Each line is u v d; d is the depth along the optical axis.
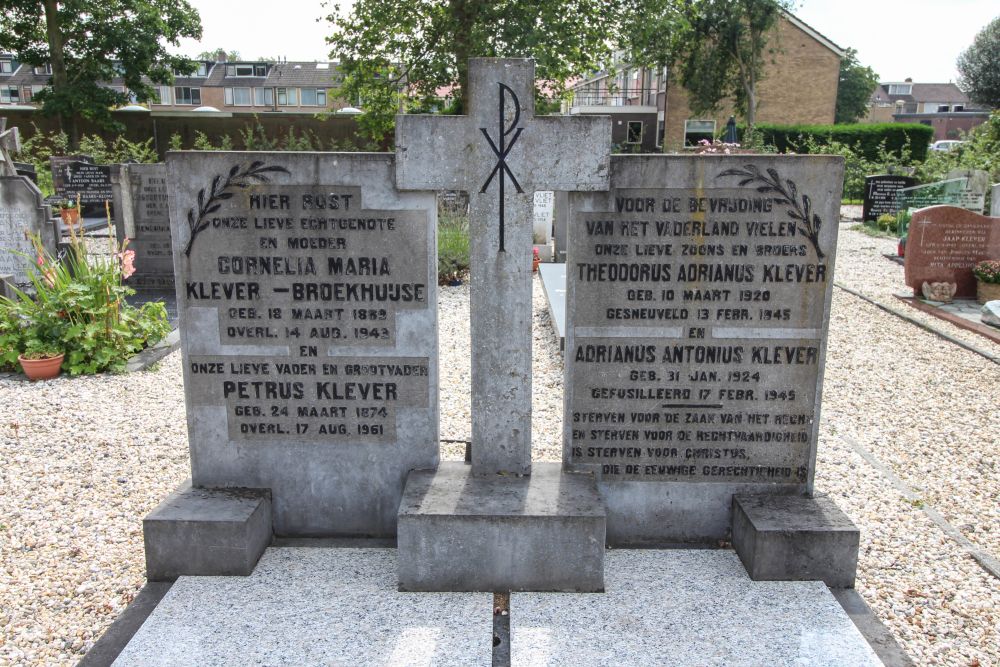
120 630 3.42
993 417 6.41
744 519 3.91
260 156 3.81
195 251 3.91
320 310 3.97
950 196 16.77
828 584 3.77
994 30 47.56
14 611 3.66
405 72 19.36
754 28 32.69
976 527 4.54
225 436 4.11
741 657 3.21
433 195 3.83
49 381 7.17
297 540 4.19
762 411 4.07
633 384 4.05
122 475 5.15
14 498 4.79
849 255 15.52
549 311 9.82
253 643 3.29
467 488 3.88
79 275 7.78
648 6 18.44
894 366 7.91
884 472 5.28
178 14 32.91
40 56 31.84
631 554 4.08
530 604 3.58
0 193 10.10
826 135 32.56
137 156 26.08
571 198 3.84
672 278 3.92
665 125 36.78
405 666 3.14
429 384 4.03
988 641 3.46
